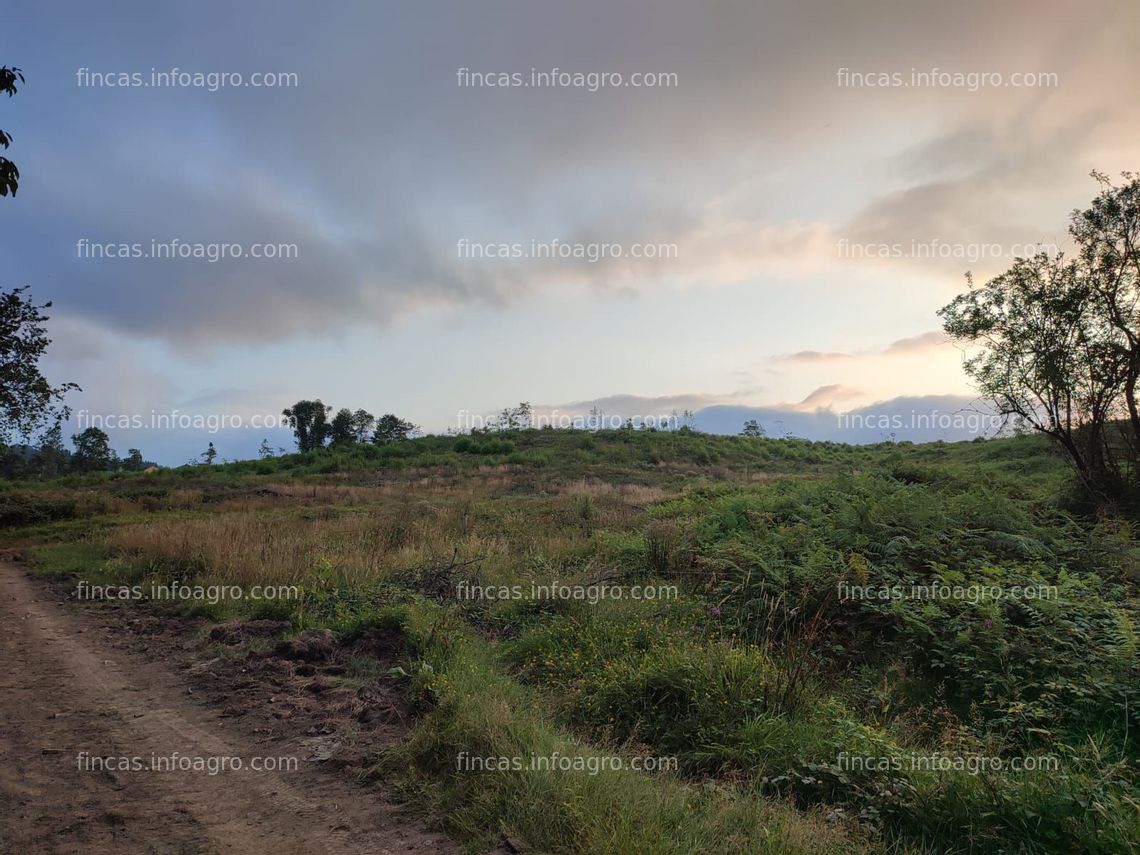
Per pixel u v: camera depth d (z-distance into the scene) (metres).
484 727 4.42
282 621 7.84
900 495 10.05
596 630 6.71
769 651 6.03
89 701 5.69
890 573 7.51
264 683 5.98
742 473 35.28
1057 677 4.96
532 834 3.41
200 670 6.42
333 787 4.13
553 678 5.86
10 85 5.59
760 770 4.11
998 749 4.26
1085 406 11.64
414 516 17.69
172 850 3.40
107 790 4.07
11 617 8.89
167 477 35.59
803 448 46.78
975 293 12.40
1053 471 16.12
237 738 4.89
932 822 3.53
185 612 8.51
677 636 6.42
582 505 17.20
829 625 6.70
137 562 11.23
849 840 3.41
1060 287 11.59
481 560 10.15
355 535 13.51
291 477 37.06
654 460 41.12
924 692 5.46
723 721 4.66
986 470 16.69
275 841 3.51
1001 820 3.44
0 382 16.28
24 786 4.09
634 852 3.10
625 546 10.39
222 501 26.22
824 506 11.12
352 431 76.00
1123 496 10.95
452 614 7.44
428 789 4.00
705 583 8.32
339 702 5.43
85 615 8.96
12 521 21.50
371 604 8.07
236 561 10.10
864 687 5.67
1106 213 11.13
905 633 6.32
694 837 3.29
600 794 3.65
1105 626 5.86
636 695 5.11
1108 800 3.42
